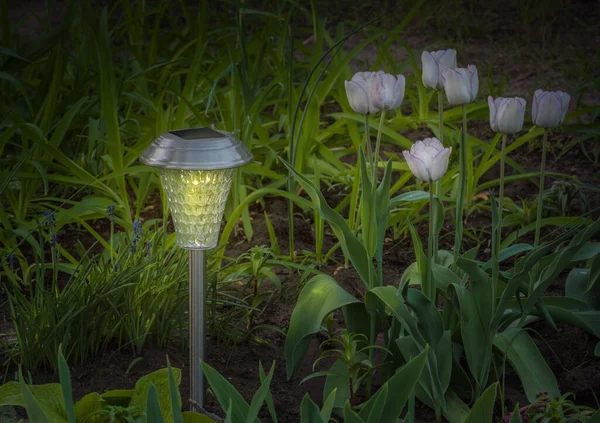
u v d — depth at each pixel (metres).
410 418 1.89
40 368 2.44
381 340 2.70
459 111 4.50
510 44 6.28
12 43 4.25
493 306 2.24
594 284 2.67
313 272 3.09
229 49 4.06
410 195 2.42
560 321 2.50
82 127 4.01
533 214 3.52
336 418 2.30
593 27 6.64
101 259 2.72
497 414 2.33
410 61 4.49
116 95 3.78
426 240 3.49
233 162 2.01
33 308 2.45
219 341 2.67
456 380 2.39
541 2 6.97
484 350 2.25
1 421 2.17
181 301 2.62
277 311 2.91
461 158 2.38
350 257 2.36
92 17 4.18
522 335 2.36
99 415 1.96
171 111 3.76
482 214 3.73
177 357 2.57
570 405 2.01
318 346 2.72
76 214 3.25
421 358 1.82
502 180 2.36
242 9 3.80
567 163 4.27
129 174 3.67
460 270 2.48
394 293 2.21
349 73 4.34
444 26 6.69
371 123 4.12
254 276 2.69
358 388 2.42
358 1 7.26
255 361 2.61
